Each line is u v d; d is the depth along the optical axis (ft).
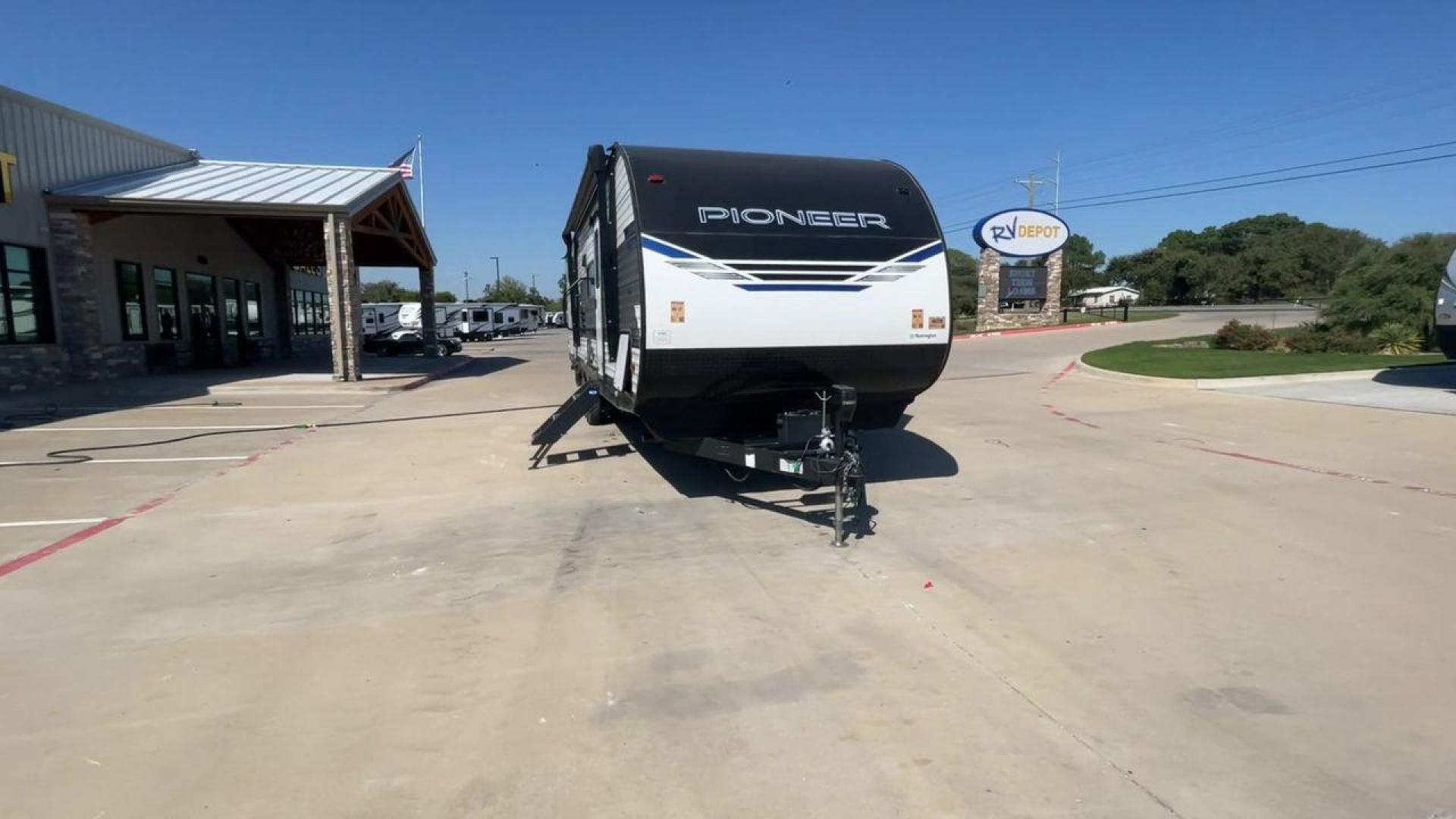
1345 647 13.20
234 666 12.96
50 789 9.62
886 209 22.25
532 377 69.67
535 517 22.08
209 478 27.32
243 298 86.69
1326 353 67.82
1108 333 108.06
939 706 11.48
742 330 20.51
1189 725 10.87
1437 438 31.37
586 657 13.17
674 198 20.54
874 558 18.15
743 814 9.12
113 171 65.67
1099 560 17.80
